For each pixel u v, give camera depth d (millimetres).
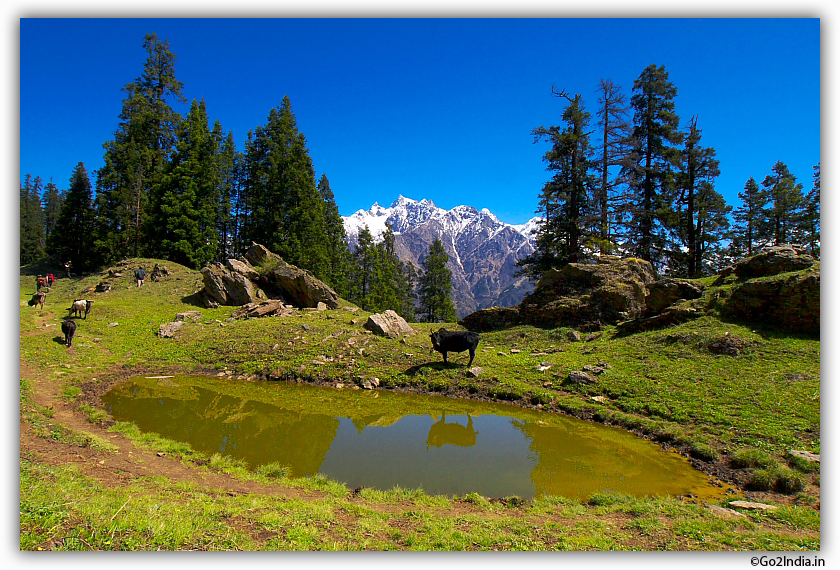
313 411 15695
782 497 8750
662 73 34219
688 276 35375
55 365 18234
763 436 11211
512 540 6543
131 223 49000
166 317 28547
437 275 65562
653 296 22734
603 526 7270
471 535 6684
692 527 7082
